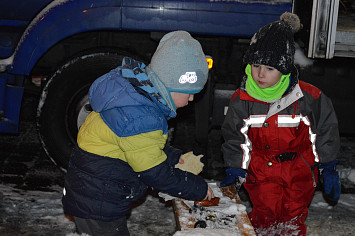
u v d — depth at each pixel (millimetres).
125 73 2201
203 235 2232
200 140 4180
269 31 2531
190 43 2193
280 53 2502
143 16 3826
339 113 4137
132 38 4438
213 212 2518
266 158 2803
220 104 4113
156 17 3822
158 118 2182
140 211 3787
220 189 2836
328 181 2891
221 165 4770
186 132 5598
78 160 2307
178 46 2172
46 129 4180
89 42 4594
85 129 2332
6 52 4031
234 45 4102
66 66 4047
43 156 4895
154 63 2213
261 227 2869
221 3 3787
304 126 2742
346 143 5492
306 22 3555
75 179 2309
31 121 5871
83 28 3877
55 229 3480
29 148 5078
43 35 3912
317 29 3406
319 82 4062
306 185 2816
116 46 4355
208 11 3799
